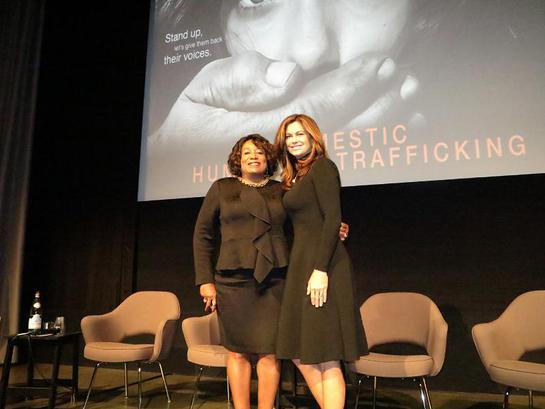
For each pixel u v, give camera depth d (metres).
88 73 4.34
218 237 3.72
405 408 2.74
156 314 3.12
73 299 4.07
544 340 2.37
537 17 3.01
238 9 3.80
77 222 4.18
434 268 3.20
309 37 3.52
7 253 4.08
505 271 3.05
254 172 2.07
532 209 3.05
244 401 2.00
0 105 4.29
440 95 3.12
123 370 3.83
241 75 3.68
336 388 1.66
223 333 1.99
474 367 3.02
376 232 3.36
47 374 3.71
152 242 3.96
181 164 3.76
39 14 4.48
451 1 3.22
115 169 4.10
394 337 2.63
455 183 3.24
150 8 4.16
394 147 3.16
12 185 4.20
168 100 3.90
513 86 2.98
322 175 1.73
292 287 1.72
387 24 3.33
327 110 3.36
